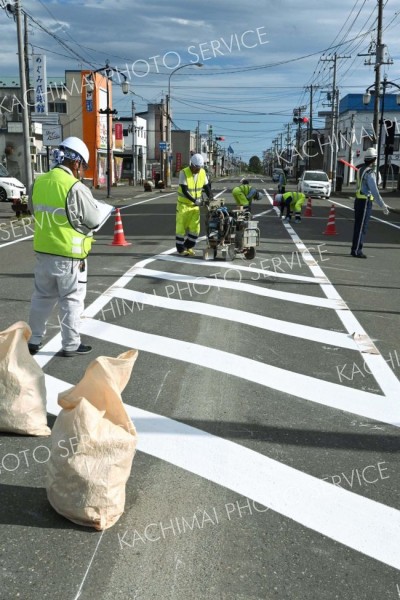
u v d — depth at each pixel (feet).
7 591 9.06
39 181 18.51
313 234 58.34
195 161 38.88
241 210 40.42
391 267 38.93
